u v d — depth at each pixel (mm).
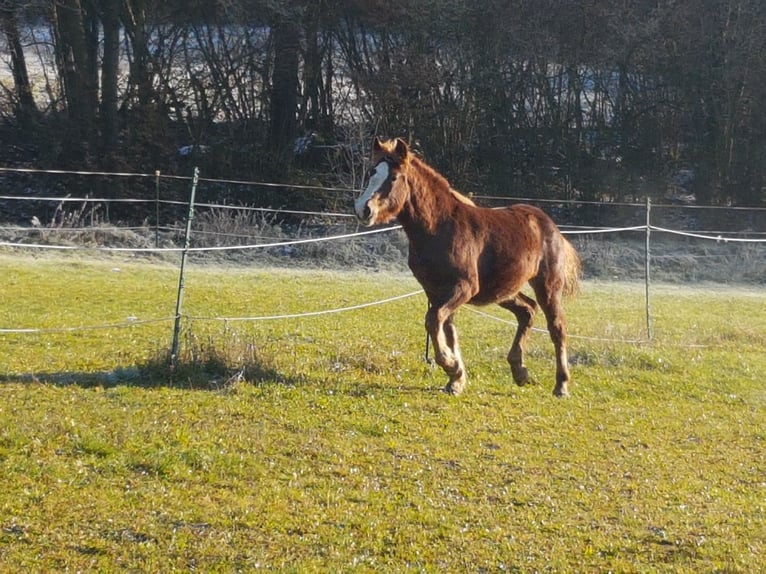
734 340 16000
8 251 21906
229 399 9477
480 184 34500
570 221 34000
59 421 8133
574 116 35406
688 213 34281
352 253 25797
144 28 32719
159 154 32500
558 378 11234
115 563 5699
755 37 33375
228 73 34031
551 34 34344
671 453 9094
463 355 12773
